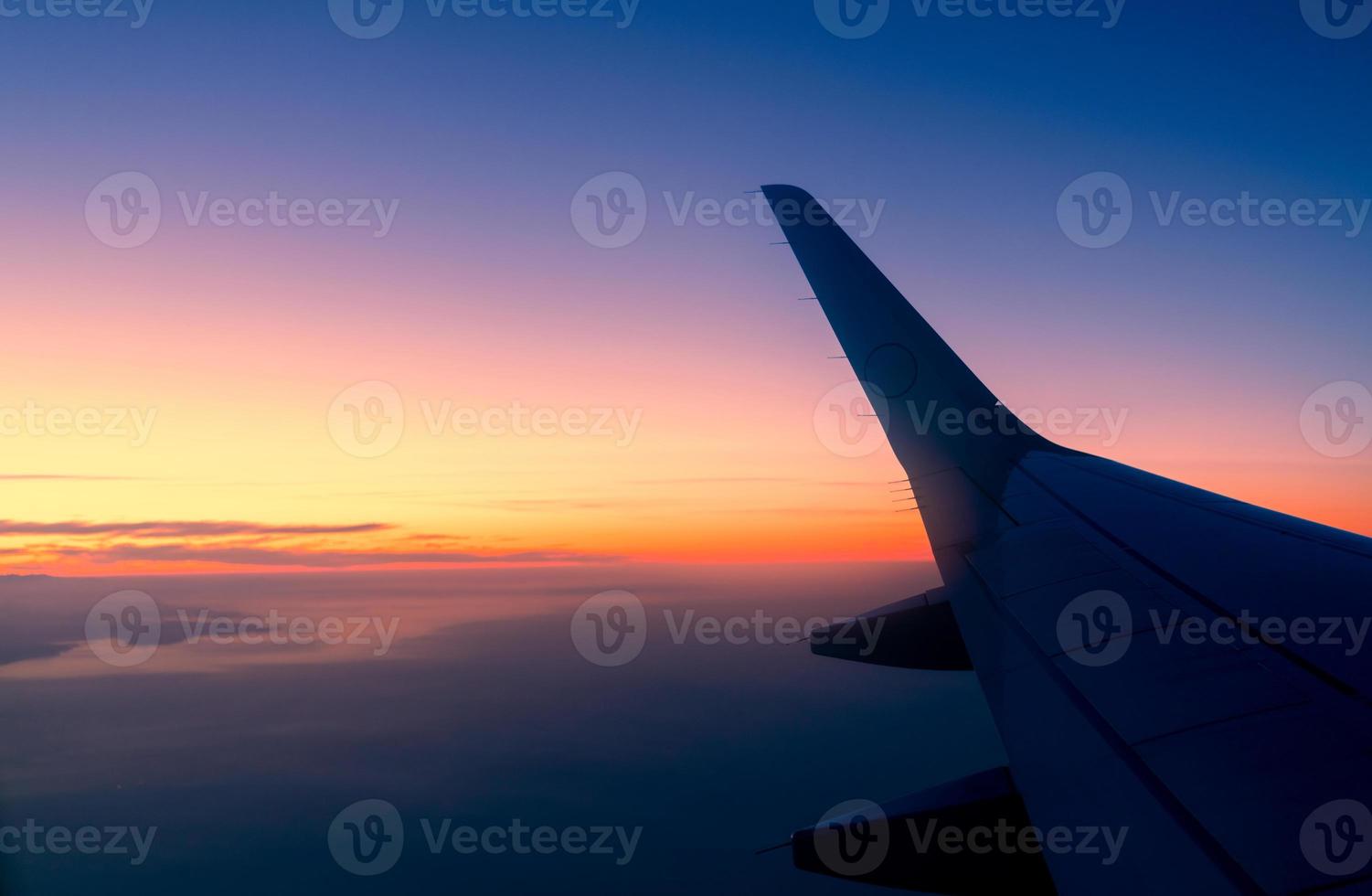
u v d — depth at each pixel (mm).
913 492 6629
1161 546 5562
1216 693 3604
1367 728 3184
